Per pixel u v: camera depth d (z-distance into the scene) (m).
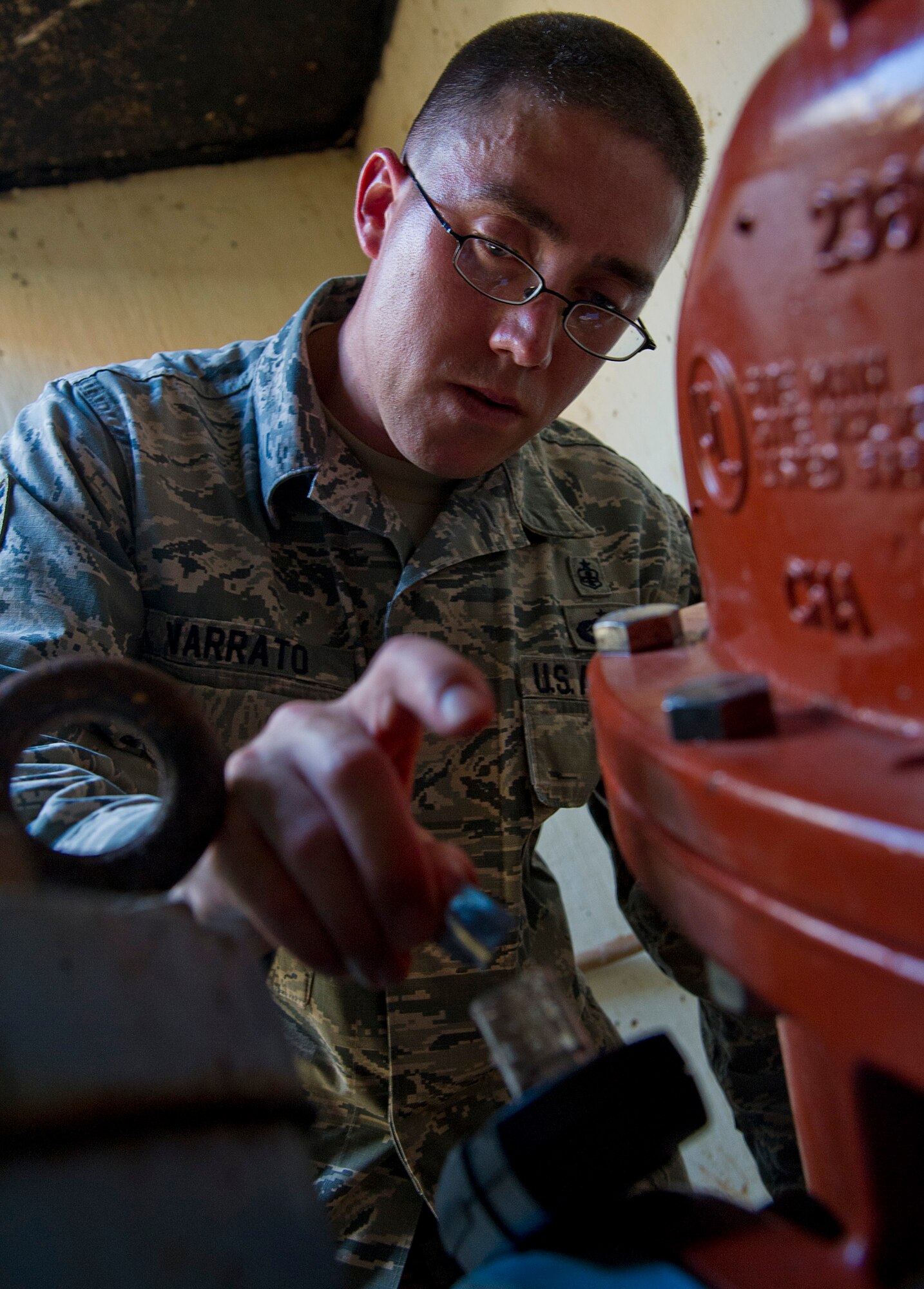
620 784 0.34
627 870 1.22
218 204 2.37
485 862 1.07
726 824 0.26
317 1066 1.04
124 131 2.14
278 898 0.39
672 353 1.57
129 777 0.91
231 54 1.96
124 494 1.06
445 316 0.93
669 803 0.29
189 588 1.03
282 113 2.26
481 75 0.92
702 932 0.30
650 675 0.38
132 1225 0.21
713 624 0.39
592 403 1.83
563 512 1.26
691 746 0.29
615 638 0.42
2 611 0.94
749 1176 1.60
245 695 1.01
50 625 0.92
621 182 0.90
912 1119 0.27
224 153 2.35
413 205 0.96
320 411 1.10
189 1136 0.22
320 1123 1.05
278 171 2.43
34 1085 0.20
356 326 1.10
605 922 1.86
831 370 0.29
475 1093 1.02
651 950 1.15
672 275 1.55
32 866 0.32
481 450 1.01
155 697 0.34
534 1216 0.29
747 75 1.35
